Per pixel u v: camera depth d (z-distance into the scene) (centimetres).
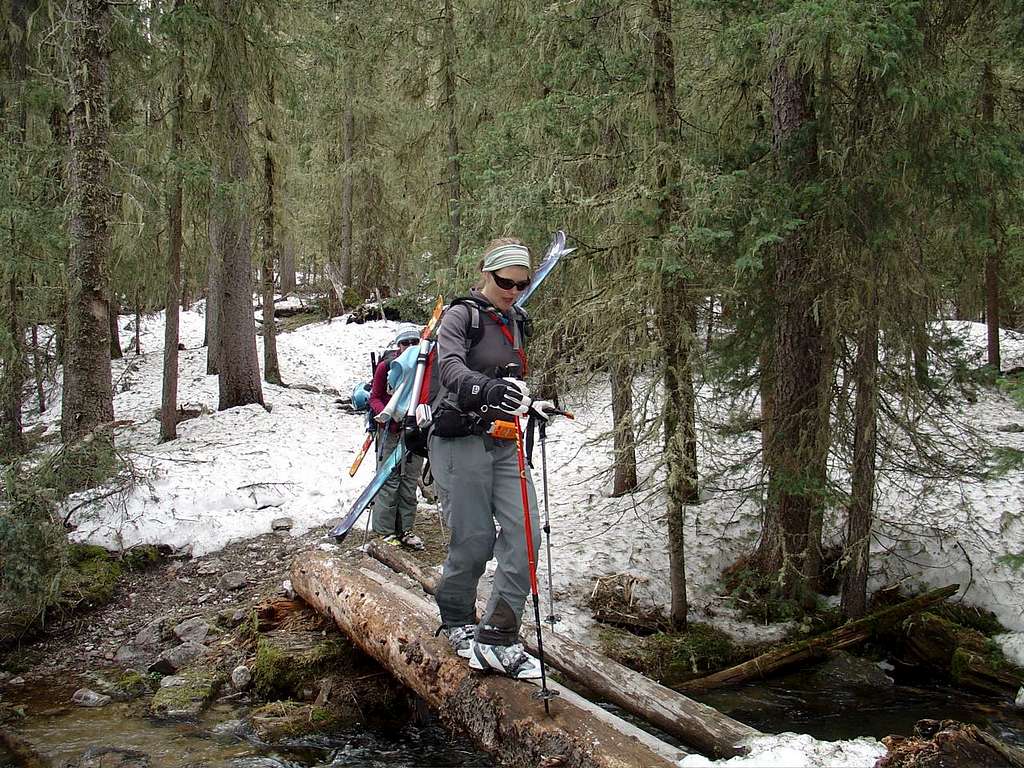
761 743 311
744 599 702
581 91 679
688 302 639
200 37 1050
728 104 719
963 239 623
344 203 2330
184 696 502
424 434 388
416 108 1478
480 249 747
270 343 1656
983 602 683
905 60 550
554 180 641
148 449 1051
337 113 2014
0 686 532
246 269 1380
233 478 869
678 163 612
